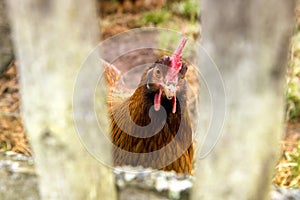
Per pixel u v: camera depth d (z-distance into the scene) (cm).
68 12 73
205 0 72
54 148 79
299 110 151
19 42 75
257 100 73
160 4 242
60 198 82
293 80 152
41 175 81
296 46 167
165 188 85
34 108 78
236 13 71
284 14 71
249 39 71
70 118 77
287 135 140
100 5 239
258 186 77
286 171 120
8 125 134
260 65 72
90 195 81
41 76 76
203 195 79
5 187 89
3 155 92
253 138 75
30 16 73
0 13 135
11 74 152
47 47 74
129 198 85
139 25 224
